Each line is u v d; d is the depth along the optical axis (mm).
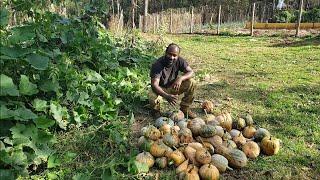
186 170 2154
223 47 8477
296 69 5406
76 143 2590
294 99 3818
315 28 12281
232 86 4379
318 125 3078
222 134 2506
